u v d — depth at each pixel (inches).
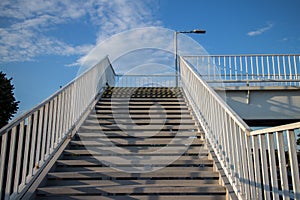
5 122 435.2
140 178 152.9
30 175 136.8
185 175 150.9
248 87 340.5
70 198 133.3
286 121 372.5
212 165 165.0
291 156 82.0
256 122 386.9
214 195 135.5
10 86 458.0
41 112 149.8
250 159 115.8
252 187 113.4
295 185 80.5
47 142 159.9
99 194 138.6
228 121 141.3
